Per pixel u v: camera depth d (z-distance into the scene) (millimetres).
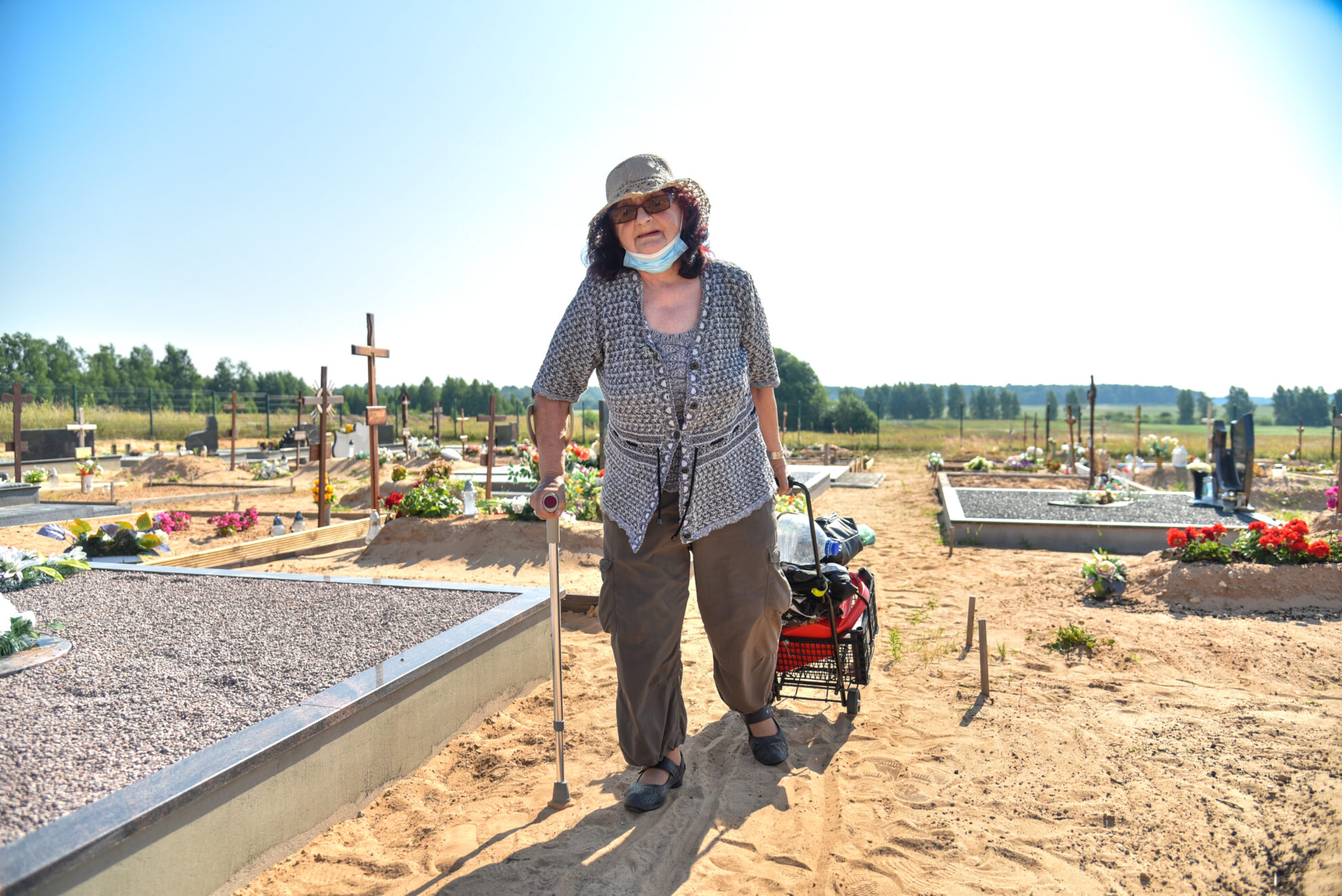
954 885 2256
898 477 22109
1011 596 6285
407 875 2350
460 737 3428
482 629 3621
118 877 1895
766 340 2812
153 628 3822
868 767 3088
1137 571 6344
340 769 2688
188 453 22188
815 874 2334
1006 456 30938
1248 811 2598
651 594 2664
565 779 2879
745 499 2662
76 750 2367
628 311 2617
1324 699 3811
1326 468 21891
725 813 2711
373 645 3520
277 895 2240
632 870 2338
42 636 3650
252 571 5285
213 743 2428
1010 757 3156
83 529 7086
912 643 4945
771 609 2764
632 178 2498
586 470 9383
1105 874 2297
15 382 14125
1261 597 5703
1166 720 3529
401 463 21141
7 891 1627
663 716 2711
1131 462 20750
